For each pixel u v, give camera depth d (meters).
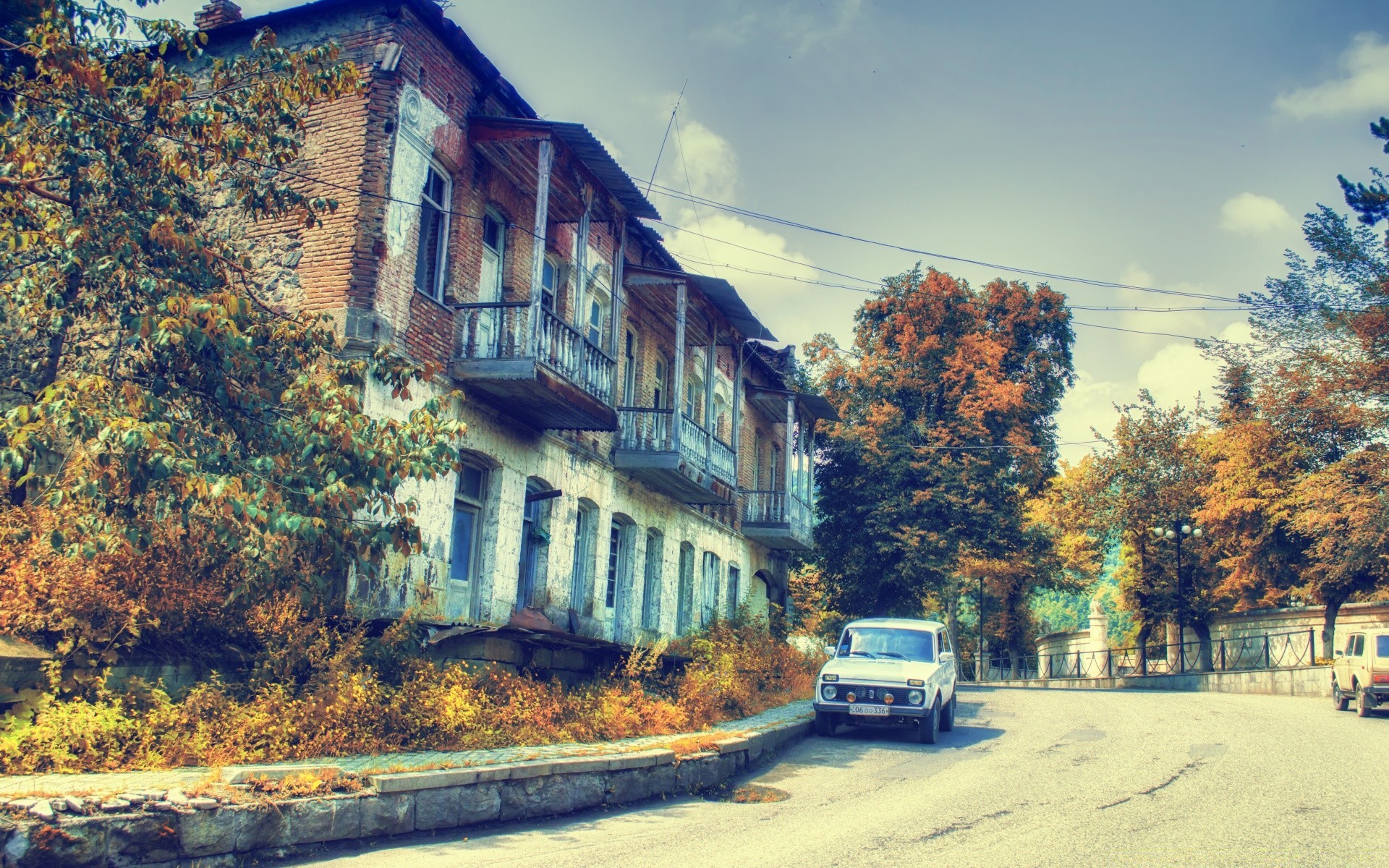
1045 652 55.75
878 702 14.79
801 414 28.84
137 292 10.09
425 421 10.28
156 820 6.23
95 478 8.36
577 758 9.23
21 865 5.65
